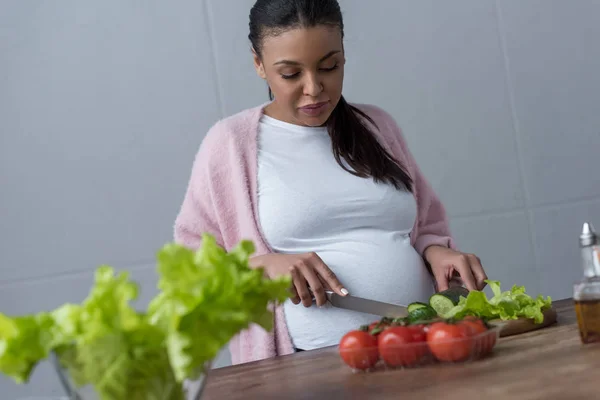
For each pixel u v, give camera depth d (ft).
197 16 8.21
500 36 9.20
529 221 9.25
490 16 9.16
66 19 7.87
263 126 5.94
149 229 8.02
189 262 2.58
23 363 2.63
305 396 3.46
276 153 5.82
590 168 9.53
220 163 5.86
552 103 9.37
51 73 7.82
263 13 5.34
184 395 2.76
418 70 8.86
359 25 8.67
